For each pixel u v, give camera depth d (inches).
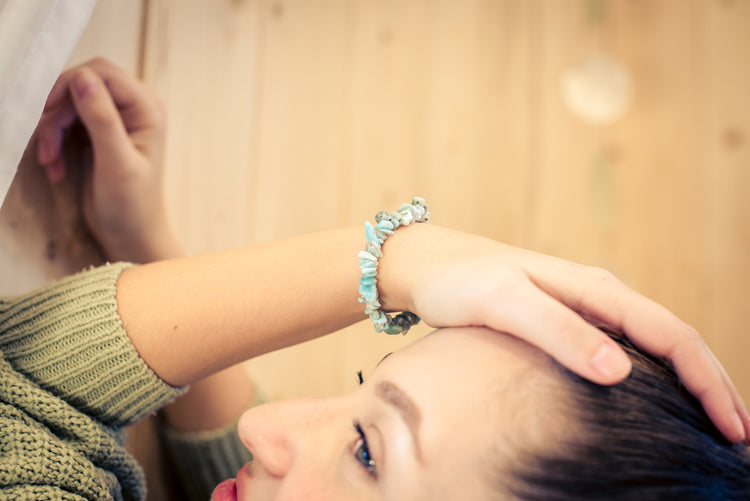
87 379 21.7
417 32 44.6
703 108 50.7
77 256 27.9
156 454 30.8
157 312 22.0
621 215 48.5
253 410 21.0
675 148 50.0
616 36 49.8
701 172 50.1
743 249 49.9
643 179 49.2
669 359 19.6
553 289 20.0
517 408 18.5
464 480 18.2
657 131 49.8
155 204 27.8
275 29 39.3
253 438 20.5
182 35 33.8
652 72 50.3
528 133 46.9
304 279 22.3
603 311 19.9
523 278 19.6
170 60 33.1
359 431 19.7
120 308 21.9
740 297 49.6
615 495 17.8
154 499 30.5
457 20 45.8
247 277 22.4
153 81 32.2
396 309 22.3
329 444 19.9
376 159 42.6
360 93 42.5
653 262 48.7
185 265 22.8
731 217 50.1
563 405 18.3
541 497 17.9
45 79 20.2
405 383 19.3
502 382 18.8
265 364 37.7
